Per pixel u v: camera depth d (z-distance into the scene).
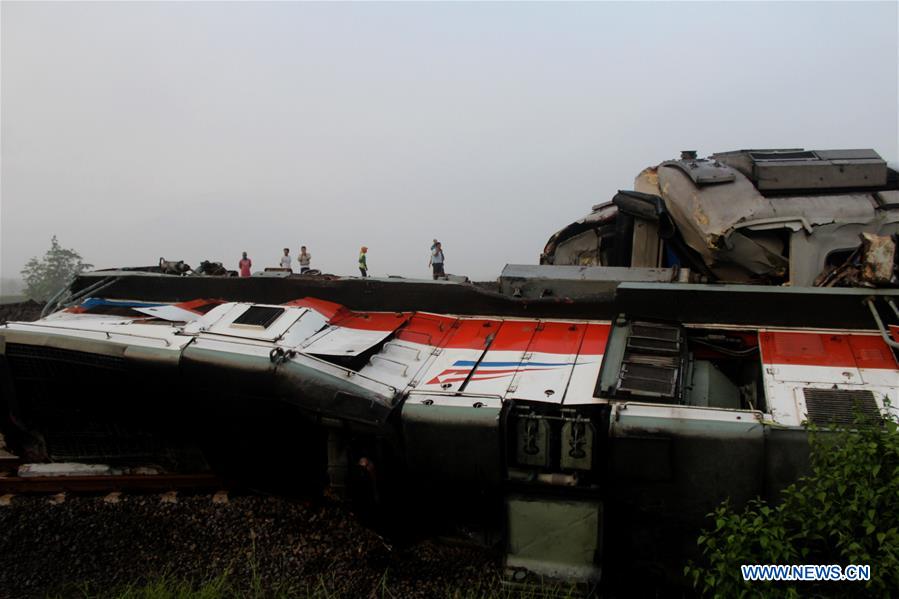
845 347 7.04
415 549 7.39
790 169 8.54
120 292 9.67
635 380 6.76
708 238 8.34
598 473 6.63
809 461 5.97
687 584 6.67
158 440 7.92
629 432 6.29
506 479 6.85
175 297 9.45
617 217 9.95
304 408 7.00
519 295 8.28
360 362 7.51
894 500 4.72
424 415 6.71
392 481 7.16
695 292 7.62
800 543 5.16
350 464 7.14
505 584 6.70
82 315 8.65
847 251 8.20
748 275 8.57
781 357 7.03
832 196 8.46
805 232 8.16
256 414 7.25
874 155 8.90
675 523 6.51
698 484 6.29
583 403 6.64
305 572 6.79
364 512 7.17
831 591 5.04
